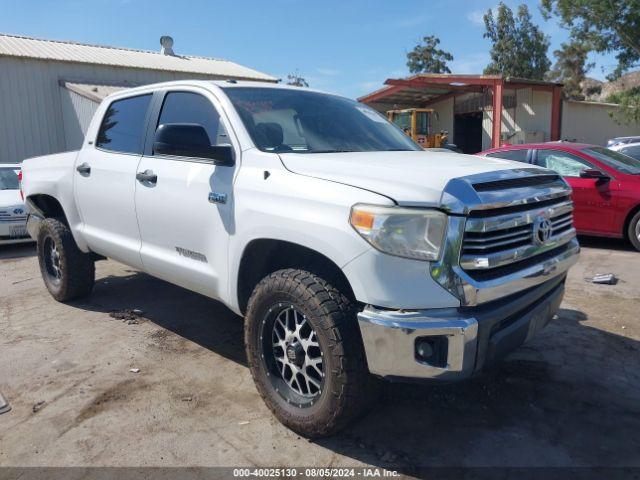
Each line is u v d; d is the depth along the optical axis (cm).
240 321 493
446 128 2955
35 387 369
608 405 334
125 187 420
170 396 353
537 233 290
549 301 317
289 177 301
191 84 396
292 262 325
